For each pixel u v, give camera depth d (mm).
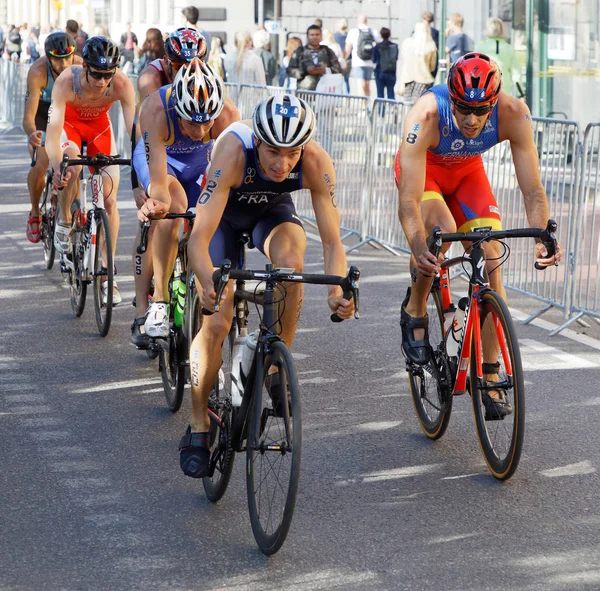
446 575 7398
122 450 10000
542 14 26438
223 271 7477
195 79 9844
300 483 9164
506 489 9000
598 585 7250
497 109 9633
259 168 8195
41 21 79312
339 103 21344
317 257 19734
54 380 12211
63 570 7504
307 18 44625
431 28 31094
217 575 7422
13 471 9438
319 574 7430
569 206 14586
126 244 20562
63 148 14734
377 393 11781
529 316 14992
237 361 8188
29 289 16828
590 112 25906
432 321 10344
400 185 9688
